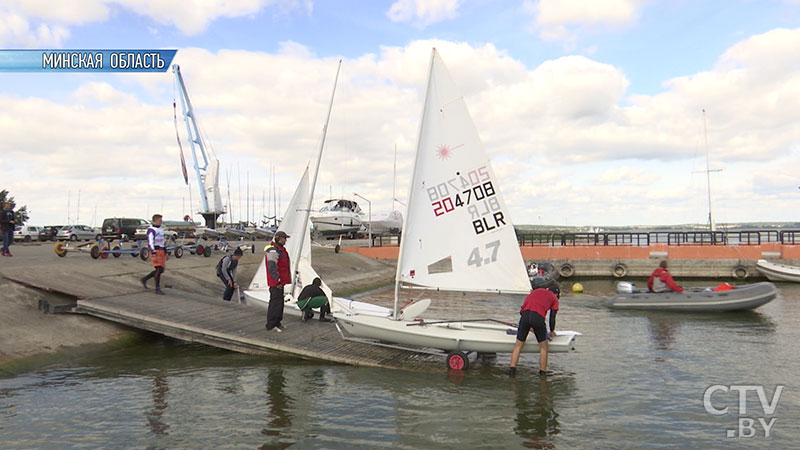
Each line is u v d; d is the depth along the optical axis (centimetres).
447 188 1009
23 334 1048
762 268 3148
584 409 775
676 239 3606
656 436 673
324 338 1134
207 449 616
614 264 3450
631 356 1130
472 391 861
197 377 926
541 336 940
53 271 1467
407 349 1077
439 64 1012
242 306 1373
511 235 991
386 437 662
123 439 641
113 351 1130
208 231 4769
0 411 733
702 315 1791
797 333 1425
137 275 1783
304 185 1536
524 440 658
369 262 3516
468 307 2073
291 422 710
